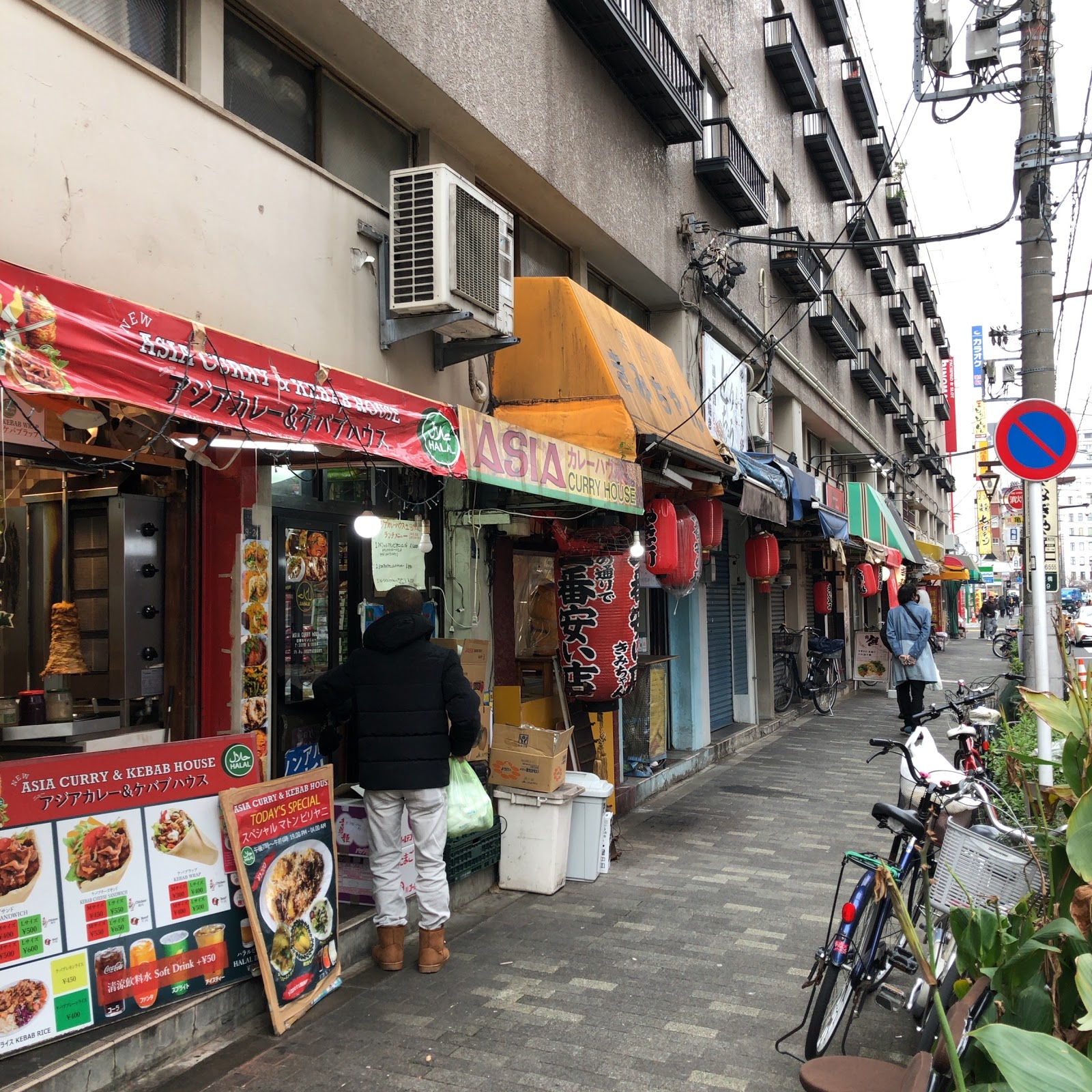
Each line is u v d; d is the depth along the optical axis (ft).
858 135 76.43
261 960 13.08
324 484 17.53
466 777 17.28
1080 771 9.80
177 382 9.75
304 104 17.66
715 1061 12.46
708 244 37.19
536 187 24.39
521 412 21.98
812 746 40.91
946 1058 8.88
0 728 12.96
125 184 12.28
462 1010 14.02
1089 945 8.36
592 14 25.26
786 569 54.65
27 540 14.39
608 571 22.29
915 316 114.83
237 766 13.44
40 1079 10.58
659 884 20.52
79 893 11.66
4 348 7.98
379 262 17.95
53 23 11.27
